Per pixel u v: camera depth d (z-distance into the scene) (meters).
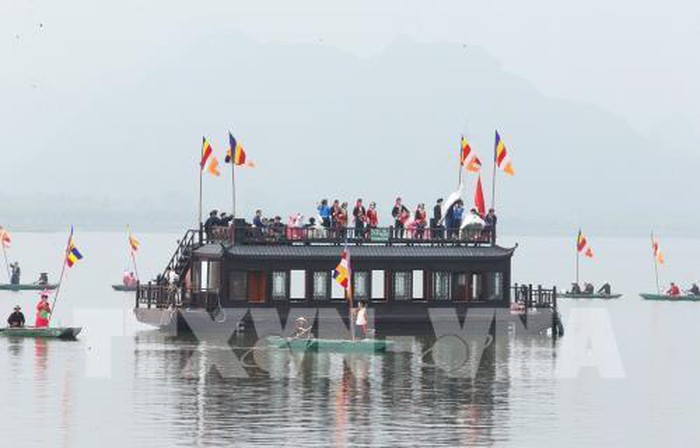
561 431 171.62
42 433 165.50
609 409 187.62
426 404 188.12
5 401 186.25
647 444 165.75
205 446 159.12
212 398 190.00
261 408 182.75
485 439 165.75
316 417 176.88
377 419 176.38
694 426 176.38
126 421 172.88
